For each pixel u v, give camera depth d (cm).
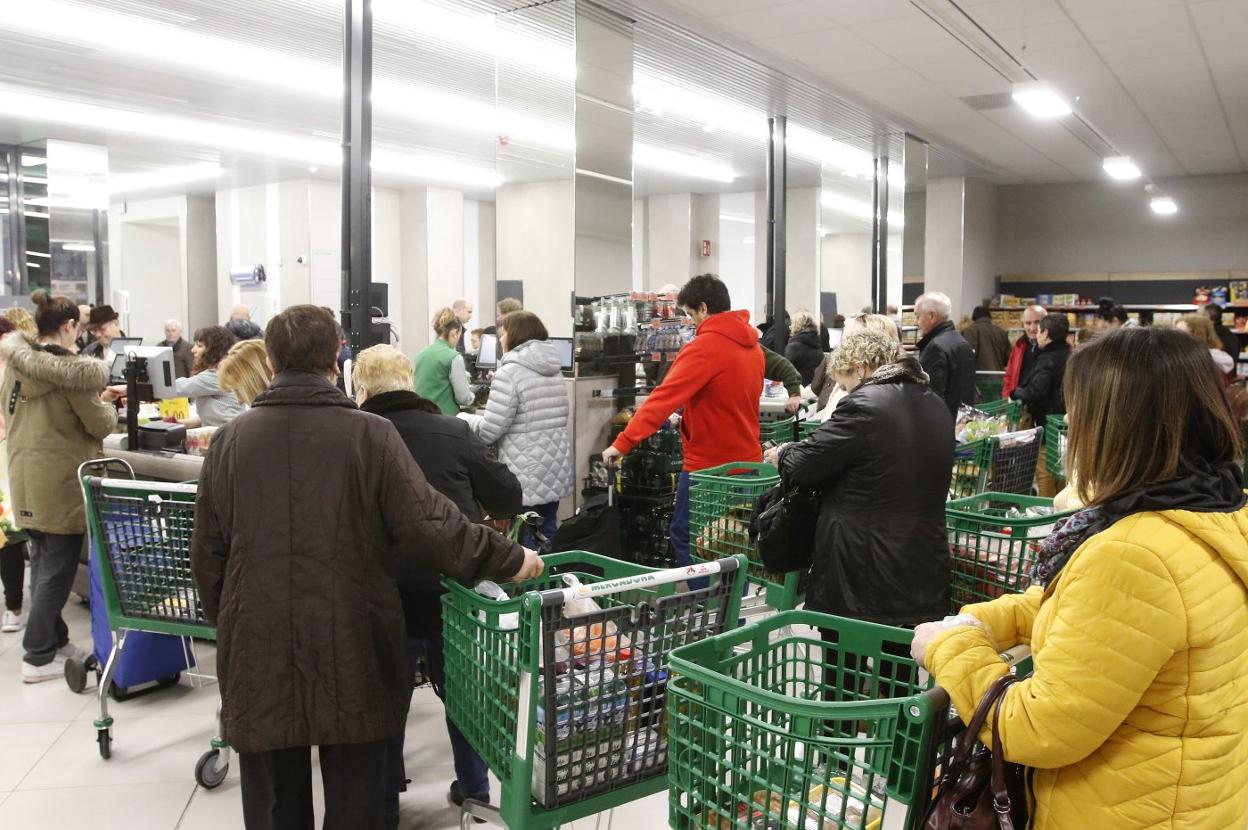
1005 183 1488
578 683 189
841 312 1540
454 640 214
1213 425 131
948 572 271
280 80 808
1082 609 127
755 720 142
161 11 638
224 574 215
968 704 139
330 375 225
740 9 636
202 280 1525
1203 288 1324
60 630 418
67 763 328
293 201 1365
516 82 615
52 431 393
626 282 634
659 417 404
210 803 303
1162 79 827
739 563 204
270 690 204
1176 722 127
